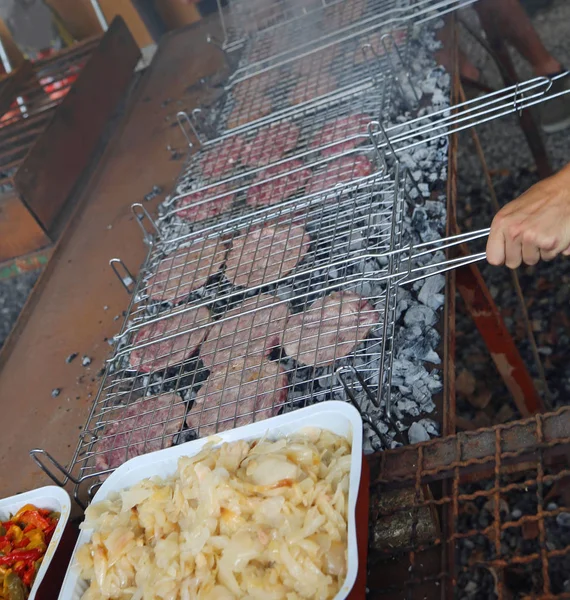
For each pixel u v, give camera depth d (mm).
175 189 1289
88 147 1577
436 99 1229
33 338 1250
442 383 910
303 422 810
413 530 783
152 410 965
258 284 1040
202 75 1639
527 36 1505
